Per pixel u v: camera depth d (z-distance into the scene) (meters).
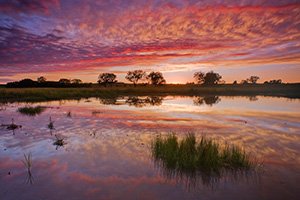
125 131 6.43
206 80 71.12
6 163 3.93
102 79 65.88
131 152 4.56
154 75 68.00
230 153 4.31
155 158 4.24
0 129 6.55
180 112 10.59
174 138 4.91
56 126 7.07
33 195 2.90
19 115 9.41
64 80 69.94
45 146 4.91
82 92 26.70
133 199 2.86
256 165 3.97
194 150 4.47
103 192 3.01
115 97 23.31
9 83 53.50
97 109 11.79
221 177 3.52
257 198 2.92
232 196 2.97
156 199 2.86
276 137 5.86
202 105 14.23
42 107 12.56
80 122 7.80
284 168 3.86
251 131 6.54
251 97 23.05
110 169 3.74
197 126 7.25
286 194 3.02
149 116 9.29
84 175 3.50
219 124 7.60
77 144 5.08
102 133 6.14
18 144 5.05
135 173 3.61
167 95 27.66
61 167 3.79
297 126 7.28
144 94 29.69
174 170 3.74
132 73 64.62
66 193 2.96
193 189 3.14
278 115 9.67
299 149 4.86
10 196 2.87
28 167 3.61
